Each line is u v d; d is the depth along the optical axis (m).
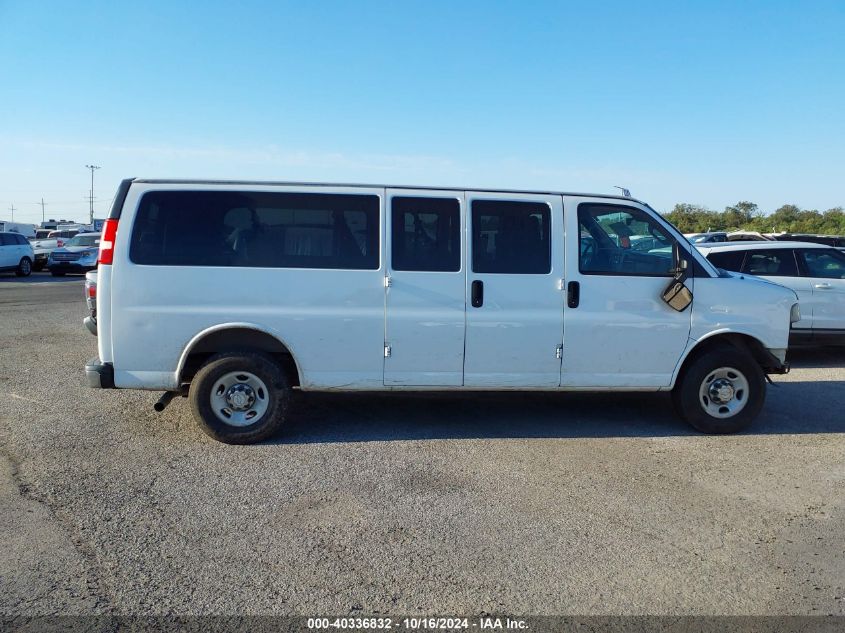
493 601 3.38
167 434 5.95
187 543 3.94
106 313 5.55
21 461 5.25
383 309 5.74
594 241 6.01
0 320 13.06
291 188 5.70
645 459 5.50
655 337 6.04
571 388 6.04
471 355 5.85
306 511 4.40
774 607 3.37
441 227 5.81
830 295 9.30
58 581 3.51
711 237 20.88
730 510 4.52
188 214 5.63
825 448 5.84
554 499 4.65
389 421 6.46
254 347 5.76
